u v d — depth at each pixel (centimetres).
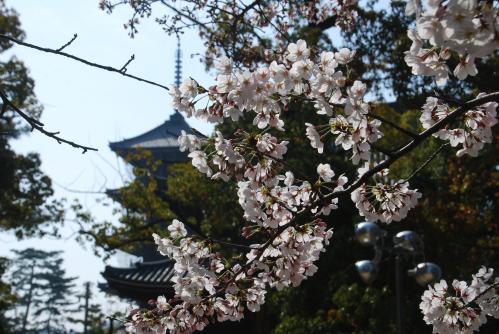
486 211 1420
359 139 302
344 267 1427
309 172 1383
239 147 324
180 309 338
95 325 5234
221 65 304
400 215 338
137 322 337
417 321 1295
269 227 338
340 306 1312
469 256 1363
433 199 1413
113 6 643
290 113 1350
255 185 322
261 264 337
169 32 668
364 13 1180
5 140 2047
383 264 1380
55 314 6806
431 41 193
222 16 743
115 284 1509
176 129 3259
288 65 316
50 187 2152
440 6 188
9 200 2122
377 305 1233
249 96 299
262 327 1463
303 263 340
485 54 191
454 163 1382
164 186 1741
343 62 303
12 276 6988
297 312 1368
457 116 296
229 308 342
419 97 1193
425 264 796
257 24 695
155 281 1447
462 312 352
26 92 2006
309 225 329
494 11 187
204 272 333
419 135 296
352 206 1432
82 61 282
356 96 288
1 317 2667
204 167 329
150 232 1532
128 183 1521
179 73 2723
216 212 1433
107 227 1531
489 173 1386
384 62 1214
